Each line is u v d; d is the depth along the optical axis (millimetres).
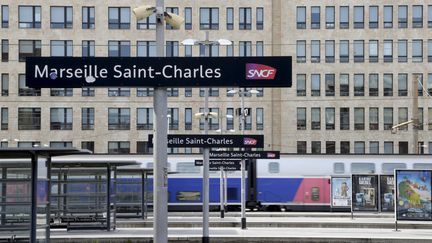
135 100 85438
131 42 84625
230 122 85625
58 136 84688
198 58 16672
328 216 50188
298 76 86188
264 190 58875
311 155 59000
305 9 85938
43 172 20609
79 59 16609
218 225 39906
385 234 33344
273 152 32562
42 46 84188
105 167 33969
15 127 84312
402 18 85938
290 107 86125
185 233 32781
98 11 84562
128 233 31688
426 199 33188
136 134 85312
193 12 85125
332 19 86000
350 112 86062
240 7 85375
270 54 85438
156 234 17328
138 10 20031
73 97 85062
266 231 35094
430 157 57938
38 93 84688
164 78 16656
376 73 85938
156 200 17344
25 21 84312
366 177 43625
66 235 30406
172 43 84812
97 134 85125
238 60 16609
